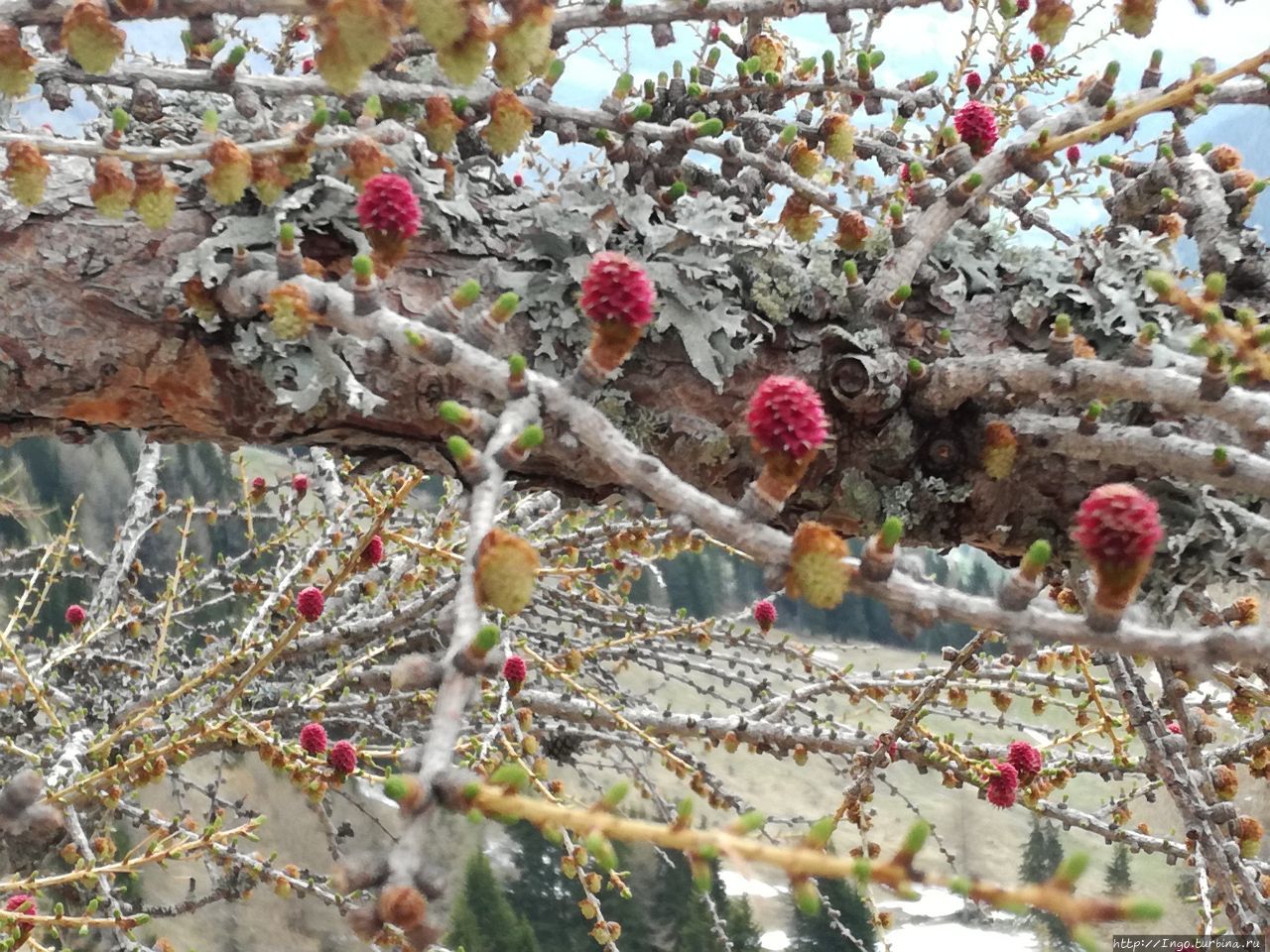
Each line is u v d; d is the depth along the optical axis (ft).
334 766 1.59
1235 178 1.08
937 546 1.11
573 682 1.73
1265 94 1.01
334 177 1.00
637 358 1.02
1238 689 1.17
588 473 1.03
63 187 0.98
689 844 0.46
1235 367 0.77
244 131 1.04
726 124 1.15
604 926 1.76
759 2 0.98
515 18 0.79
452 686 0.53
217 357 0.99
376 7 0.75
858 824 1.54
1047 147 0.90
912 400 1.00
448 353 0.69
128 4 0.84
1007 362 0.92
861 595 0.60
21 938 1.41
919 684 1.78
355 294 0.73
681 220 1.04
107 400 1.02
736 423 1.03
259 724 1.62
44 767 1.65
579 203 1.02
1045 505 1.02
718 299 1.01
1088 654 1.47
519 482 1.08
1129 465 0.97
